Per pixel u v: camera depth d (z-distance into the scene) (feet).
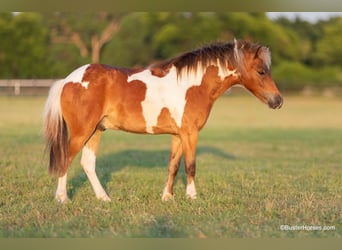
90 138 30.27
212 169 43.60
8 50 180.34
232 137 72.08
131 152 54.75
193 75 29.66
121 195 31.45
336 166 46.26
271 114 114.21
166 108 29.25
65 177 29.04
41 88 153.69
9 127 78.33
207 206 28.30
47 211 26.99
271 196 31.71
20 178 37.42
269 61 30.63
